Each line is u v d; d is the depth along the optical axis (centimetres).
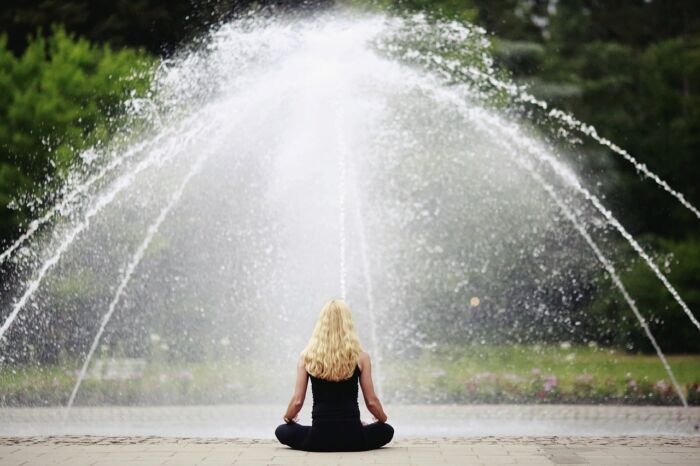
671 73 7162
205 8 5941
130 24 6206
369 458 1795
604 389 3512
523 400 3484
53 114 5019
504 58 6494
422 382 3856
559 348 5922
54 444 2080
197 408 3206
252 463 1738
